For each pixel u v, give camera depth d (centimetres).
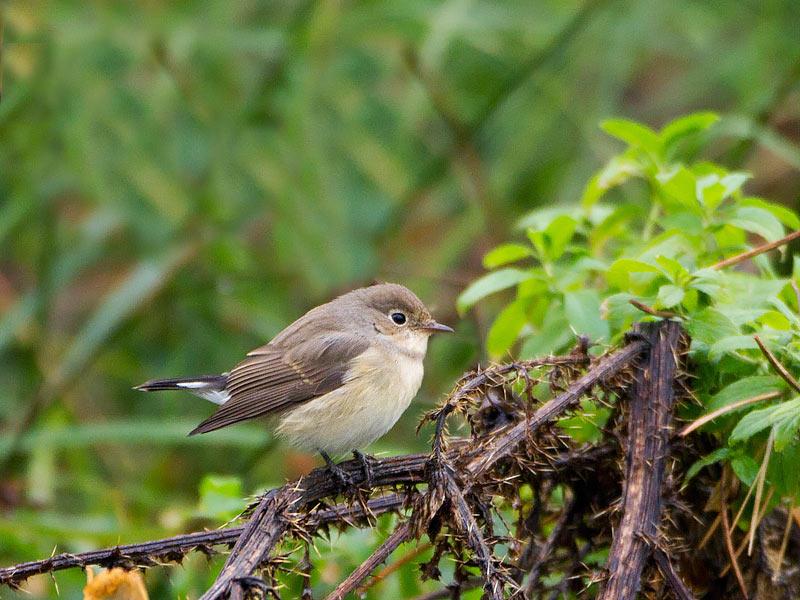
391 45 1366
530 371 669
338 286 1314
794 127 1363
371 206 1386
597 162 1341
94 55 1346
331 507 634
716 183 718
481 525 621
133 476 1266
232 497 795
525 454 628
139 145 1362
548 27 1366
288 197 1342
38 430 1143
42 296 1286
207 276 1331
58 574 926
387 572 763
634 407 638
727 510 670
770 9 1314
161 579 955
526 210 1348
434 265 1327
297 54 1342
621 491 664
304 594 576
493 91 1386
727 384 669
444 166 1296
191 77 1378
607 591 589
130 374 1331
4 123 1298
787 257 1125
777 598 670
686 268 670
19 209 1298
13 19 1284
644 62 1452
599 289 820
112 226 1346
